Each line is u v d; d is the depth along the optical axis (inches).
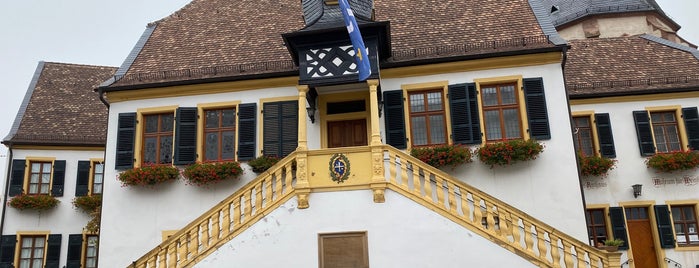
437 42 573.0
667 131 674.2
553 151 512.1
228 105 575.5
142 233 543.8
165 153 572.4
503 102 538.9
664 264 628.7
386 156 430.9
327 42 498.0
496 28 580.7
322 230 413.4
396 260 400.5
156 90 584.1
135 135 572.7
